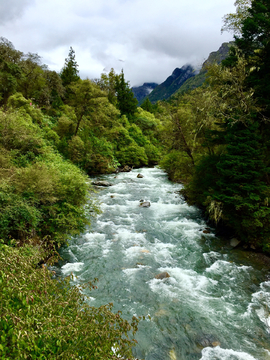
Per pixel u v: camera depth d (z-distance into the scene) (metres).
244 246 9.05
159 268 7.77
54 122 25.44
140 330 5.13
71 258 8.19
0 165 8.48
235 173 8.88
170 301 6.12
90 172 25.20
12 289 2.66
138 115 48.72
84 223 9.26
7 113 12.71
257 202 8.70
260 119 10.04
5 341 2.22
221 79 11.04
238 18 11.81
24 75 26.27
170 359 4.46
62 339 2.38
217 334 5.07
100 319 3.11
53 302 2.88
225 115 10.20
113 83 47.66
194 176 13.29
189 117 14.73
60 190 8.26
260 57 10.38
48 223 7.84
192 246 9.38
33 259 3.83
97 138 28.33
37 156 11.50
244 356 4.52
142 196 17.06
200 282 6.99
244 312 5.73
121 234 10.43
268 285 6.82
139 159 33.53
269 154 10.09
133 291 6.50
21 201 6.50
